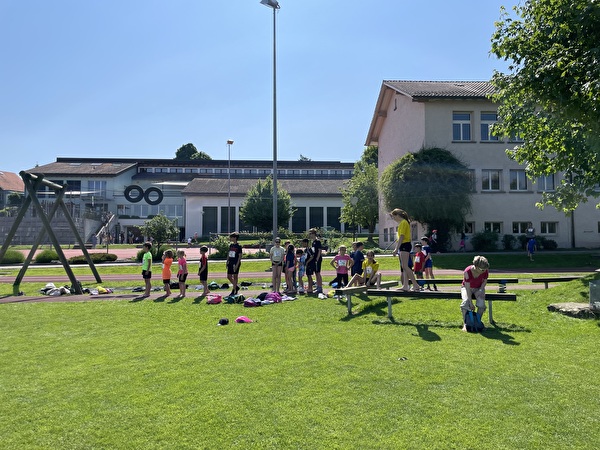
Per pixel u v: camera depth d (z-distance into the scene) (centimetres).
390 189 3036
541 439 377
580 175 1127
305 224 6862
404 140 3588
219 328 872
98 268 2539
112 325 924
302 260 1397
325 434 391
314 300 1216
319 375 548
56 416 441
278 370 572
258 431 400
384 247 3909
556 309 909
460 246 2994
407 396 473
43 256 2936
